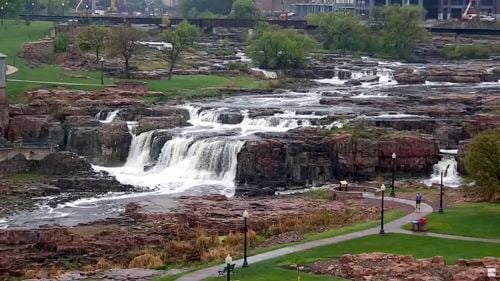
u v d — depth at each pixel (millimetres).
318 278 73312
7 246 98688
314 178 138875
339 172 139875
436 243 85188
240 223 102062
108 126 156125
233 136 148625
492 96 189750
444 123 153625
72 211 119312
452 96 190000
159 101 186500
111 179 138750
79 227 105562
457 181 134875
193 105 179125
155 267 84000
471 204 108125
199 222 103125
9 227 108562
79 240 97062
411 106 177625
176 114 170000
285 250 84188
